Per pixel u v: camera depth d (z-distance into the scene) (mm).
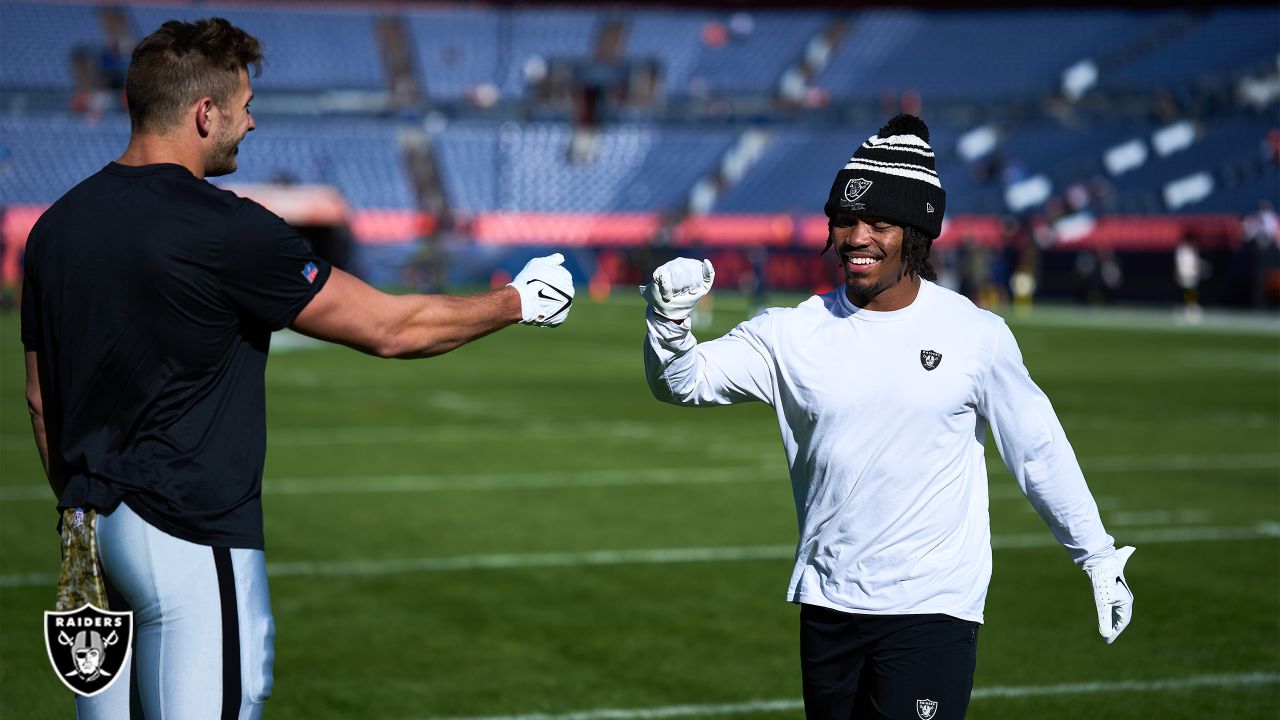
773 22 53438
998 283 41438
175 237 2971
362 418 14930
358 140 47344
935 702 3301
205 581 3029
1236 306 36375
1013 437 3359
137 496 3006
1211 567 7930
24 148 43875
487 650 6305
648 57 51875
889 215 3244
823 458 3367
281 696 5617
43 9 48875
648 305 3336
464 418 14969
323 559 8109
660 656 6230
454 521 9242
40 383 3199
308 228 36531
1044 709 5488
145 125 3115
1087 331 29141
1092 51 49031
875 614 3316
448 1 56781
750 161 47938
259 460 3139
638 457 12203
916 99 48906
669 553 8328
